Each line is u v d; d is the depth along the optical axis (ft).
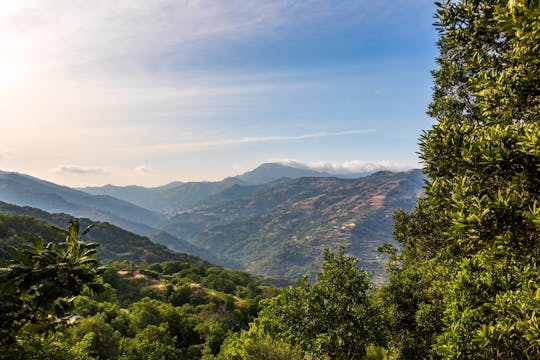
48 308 10.68
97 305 207.51
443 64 42.16
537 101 18.33
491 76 20.12
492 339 19.10
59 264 10.65
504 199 16.40
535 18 14.97
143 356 125.49
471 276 27.73
